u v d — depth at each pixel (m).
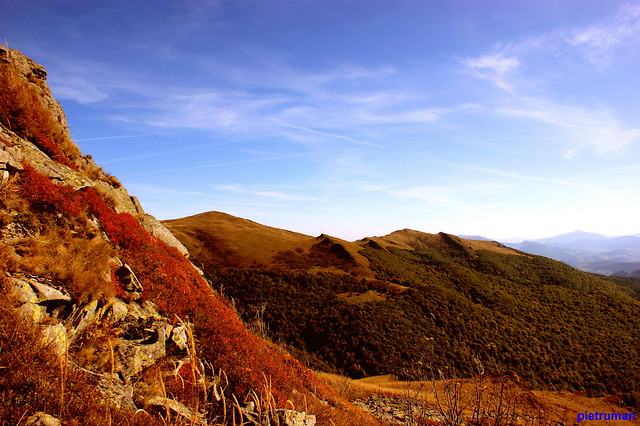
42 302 6.45
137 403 6.41
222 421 7.35
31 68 18.27
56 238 8.41
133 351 7.71
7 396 4.36
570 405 27.66
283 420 8.20
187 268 17.92
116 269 10.06
